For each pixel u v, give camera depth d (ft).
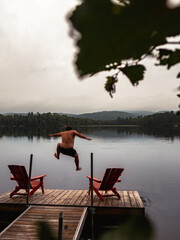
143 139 171.12
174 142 143.54
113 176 29.35
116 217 26.76
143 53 1.19
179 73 1.71
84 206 27.58
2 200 30.14
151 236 2.51
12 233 21.16
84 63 0.95
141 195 38.73
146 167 65.57
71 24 0.90
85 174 57.93
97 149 109.81
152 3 0.89
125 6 0.89
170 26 0.97
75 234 20.74
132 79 1.92
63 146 25.66
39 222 1.80
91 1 0.88
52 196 31.91
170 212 29.86
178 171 59.21
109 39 0.93
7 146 125.59
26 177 30.45
